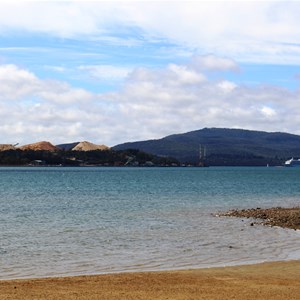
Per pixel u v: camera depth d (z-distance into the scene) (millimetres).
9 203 65625
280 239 32500
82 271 22312
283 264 23500
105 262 24422
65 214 51000
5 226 40312
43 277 20797
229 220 44656
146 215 49781
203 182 135250
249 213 49812
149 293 17406
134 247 29125
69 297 16641
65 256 26094
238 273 21203
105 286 18453
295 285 18828
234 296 17047
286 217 44562
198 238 32969
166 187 109438
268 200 72188
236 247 29141
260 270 21906
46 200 71438
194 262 24484
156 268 23031
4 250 27969
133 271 22297
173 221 44031
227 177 177250
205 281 19453
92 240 32031
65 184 122562
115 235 34531
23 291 17406
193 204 64375
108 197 77812
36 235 34562
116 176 183625
